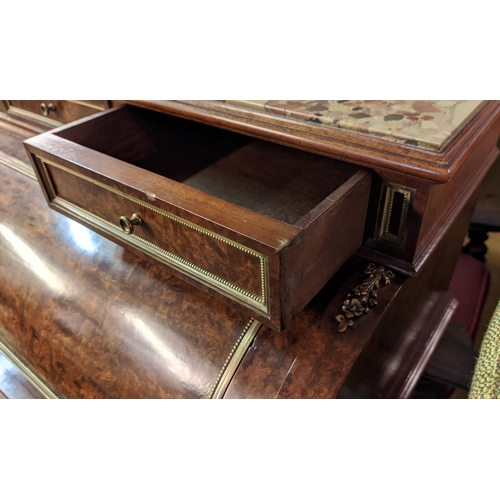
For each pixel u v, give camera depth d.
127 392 0.66
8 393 0.80
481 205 1.16
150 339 0.66
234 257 0.47
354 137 0.52
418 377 0.78
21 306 0.80
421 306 0.83
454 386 0.87
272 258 0.43
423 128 0.51
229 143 0.76
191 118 0.65
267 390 0.56
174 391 0.62
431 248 0.62
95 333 0.71
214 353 0.61
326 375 0.55
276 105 0.59
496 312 0.48
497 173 1.09
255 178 0.75
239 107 0.61
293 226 0.44
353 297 0.60
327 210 0.47
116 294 0.72
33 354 0.77
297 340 0.58
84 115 0.84
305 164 0.69
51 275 0.79
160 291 0.69
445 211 0.65
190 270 0.54
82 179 0.59
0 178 0.94
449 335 0.94
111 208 0.59
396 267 0.61
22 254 0.83
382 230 0.60
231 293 0.51
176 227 0.51
